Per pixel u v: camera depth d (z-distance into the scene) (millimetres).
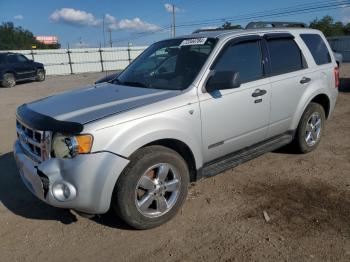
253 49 4488
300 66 5117
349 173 4738
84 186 3105
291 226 3529
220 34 4344
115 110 3344
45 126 3191
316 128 5539
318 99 5648
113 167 3141
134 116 3297
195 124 3738
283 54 4887
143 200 3443
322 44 5664
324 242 3254
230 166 4219
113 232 3541
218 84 3752
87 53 36062
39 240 3463
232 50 4230
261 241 3301
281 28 5109
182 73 4051
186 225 3611
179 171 3635
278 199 4078
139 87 4109
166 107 3520
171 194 3666
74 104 3609
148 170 3402
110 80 4727
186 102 3668
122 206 3314
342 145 5879
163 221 3607
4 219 3869
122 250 3258
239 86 3863
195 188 4402
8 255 3252
